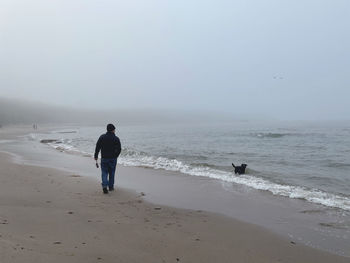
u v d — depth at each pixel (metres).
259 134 42.38
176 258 3.93
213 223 5.59
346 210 6.59
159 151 20.17
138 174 11.01
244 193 8.10
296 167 13.51
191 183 9.38
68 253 3.63
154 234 4.79
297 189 8.64
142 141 31.53
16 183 8.35
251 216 6.09
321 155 18.19
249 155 17.98
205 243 4.55
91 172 11.15
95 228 4.87
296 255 4.26
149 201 7.12
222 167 12.67
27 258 3.24
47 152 18.42
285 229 5.34
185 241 4.58
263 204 7.02
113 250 3.97
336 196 7.87
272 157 17.09
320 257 4.21
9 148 21.25
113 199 7.16
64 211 5.80
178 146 24.75
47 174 10.15
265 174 11.18
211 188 8.68
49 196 7.06
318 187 9.17
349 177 10.96
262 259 4.08
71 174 10.43
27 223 4.83
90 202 6.74
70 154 17.39
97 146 7.93
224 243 4.61
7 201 6.32
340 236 5.03
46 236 4.24
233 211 6.43
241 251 4.33
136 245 4.27
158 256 3.94
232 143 28.20
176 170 11.93
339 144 26.58
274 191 8.34
